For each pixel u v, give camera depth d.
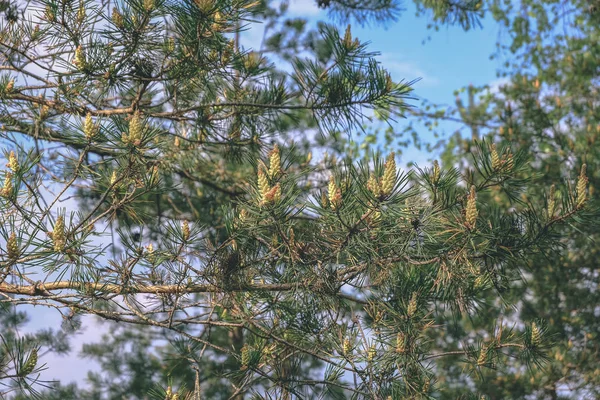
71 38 3.24
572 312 6.76
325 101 3.66
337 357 2.93
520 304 6.56
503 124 7.48
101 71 3.30
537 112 6.71
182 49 3.41
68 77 3.45
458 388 6.32
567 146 6.48
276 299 3.02
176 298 2.95
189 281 3.00
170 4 3.12
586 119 7.20
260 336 3.08
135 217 2.92
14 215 2.55
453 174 2.84
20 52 3.37
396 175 2.42
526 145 6.48
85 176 2.74
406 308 2.89
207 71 3.51
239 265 2.92
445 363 6.19
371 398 2.90
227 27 3.29
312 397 3.21
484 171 2.93
